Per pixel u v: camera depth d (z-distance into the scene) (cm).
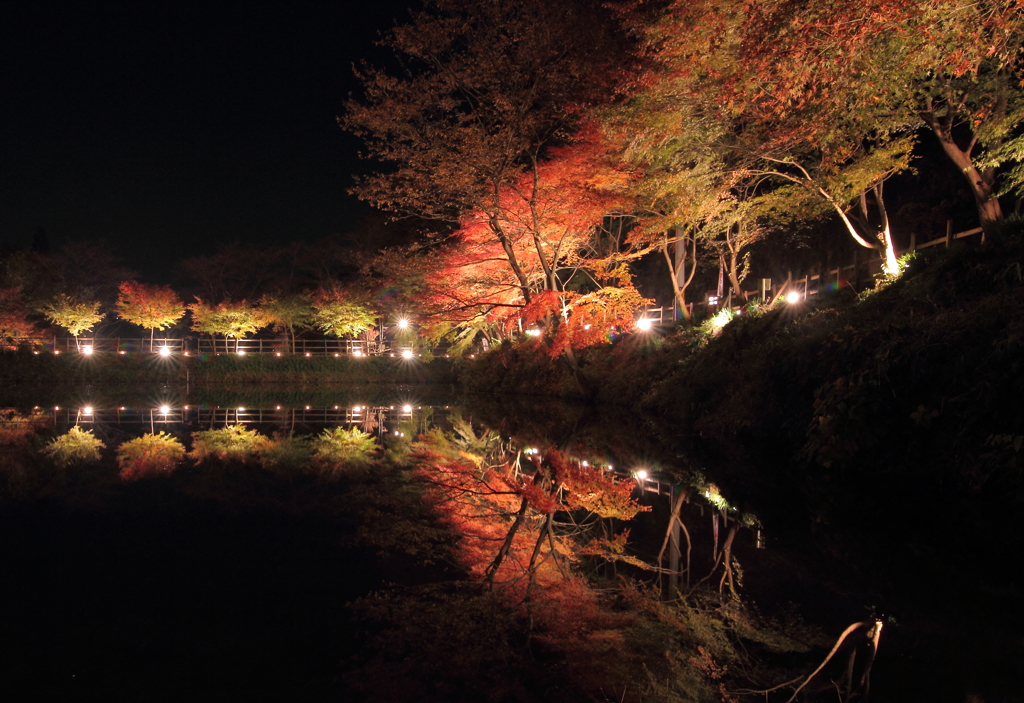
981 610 386
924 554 498
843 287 1370
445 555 552
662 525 660
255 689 304
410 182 1605
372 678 319
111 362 3619
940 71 925
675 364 1689
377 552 550
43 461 994
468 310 2105
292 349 4172
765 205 1534
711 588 459
